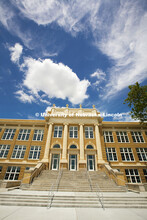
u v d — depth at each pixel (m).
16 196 8.74
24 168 20.88
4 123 25.80
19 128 25.20
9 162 21.39
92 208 7.57
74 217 5.99
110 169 15.06
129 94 18.11
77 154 21.31
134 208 7.76
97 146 21.73
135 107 17.84
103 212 6.84
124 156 22.62
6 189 10.38
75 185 12.50
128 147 23.44
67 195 9.10
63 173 16.06
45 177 14.76
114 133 24.83
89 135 23.34
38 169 15.70
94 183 13.06
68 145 22.05
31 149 23.11
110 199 8.69
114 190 11.76
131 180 20.16
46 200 8.32
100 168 19.59
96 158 21.03
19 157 22.31
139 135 24.89
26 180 12.41
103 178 14.84
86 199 8.57
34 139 24.17
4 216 5.89
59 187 11.92
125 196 9.24
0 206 7.58
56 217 5.93
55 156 21.31
